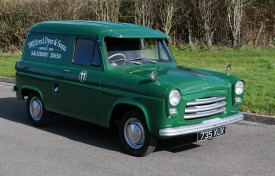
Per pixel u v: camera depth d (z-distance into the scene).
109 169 6.12
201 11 19.67
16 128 8.40
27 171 6.05
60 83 7.63
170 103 6.04
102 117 6.93
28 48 8.59
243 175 5.92
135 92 6.39
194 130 6.27
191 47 19.69
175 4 20.19
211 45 19.64
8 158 6.60
